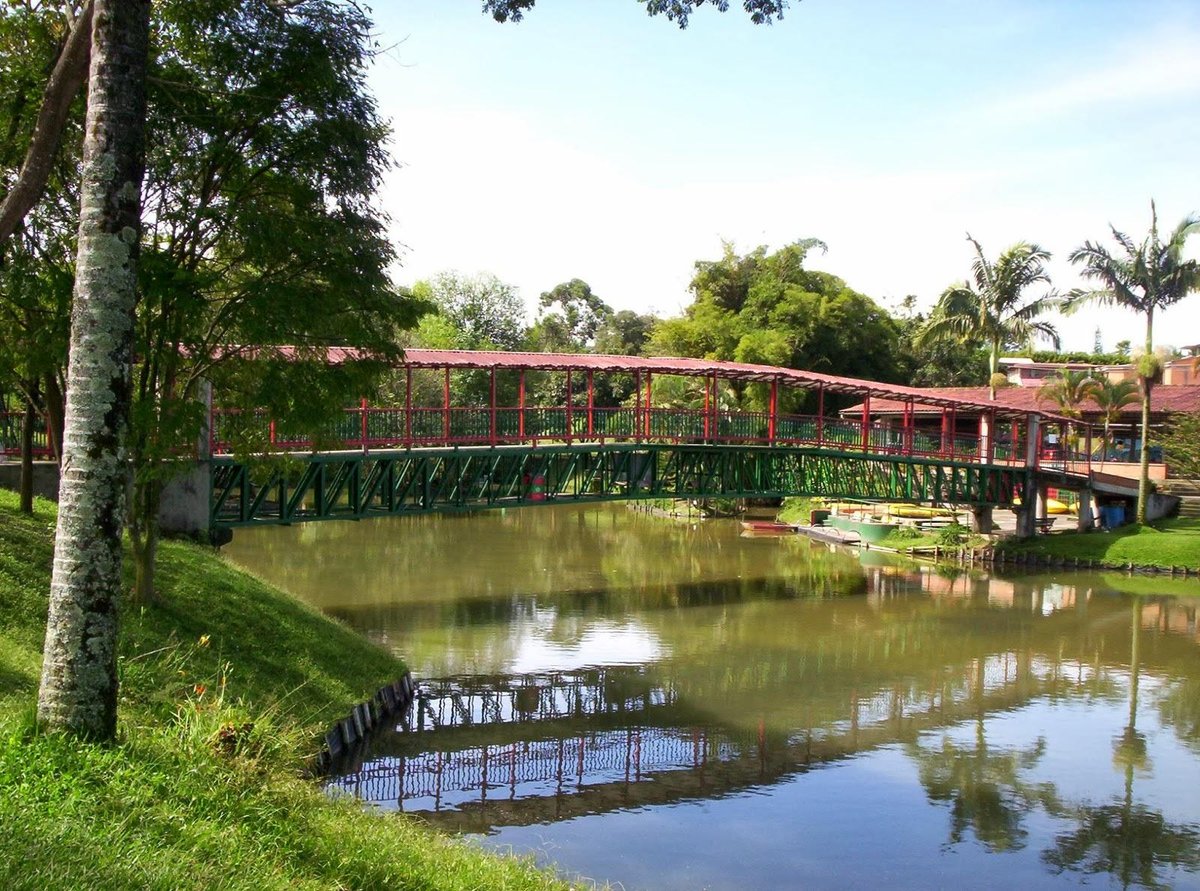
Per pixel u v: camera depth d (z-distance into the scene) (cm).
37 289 1394
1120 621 2944
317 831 902
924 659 2491
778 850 1395
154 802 795
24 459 1891
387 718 1845
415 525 5044
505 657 2383
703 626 2802
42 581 1522
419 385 5034
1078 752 1838
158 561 1878
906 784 1664
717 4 1370
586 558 4006
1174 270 3969
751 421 3353
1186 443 4134
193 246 1520
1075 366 7631
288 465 1795
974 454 4062
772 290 6303
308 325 1473
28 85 1411
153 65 1433
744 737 1881
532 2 1366
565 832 1423
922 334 4947
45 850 644
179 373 1656
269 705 1485
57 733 830
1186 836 1482
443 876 921
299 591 3033
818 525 5062
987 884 1313
